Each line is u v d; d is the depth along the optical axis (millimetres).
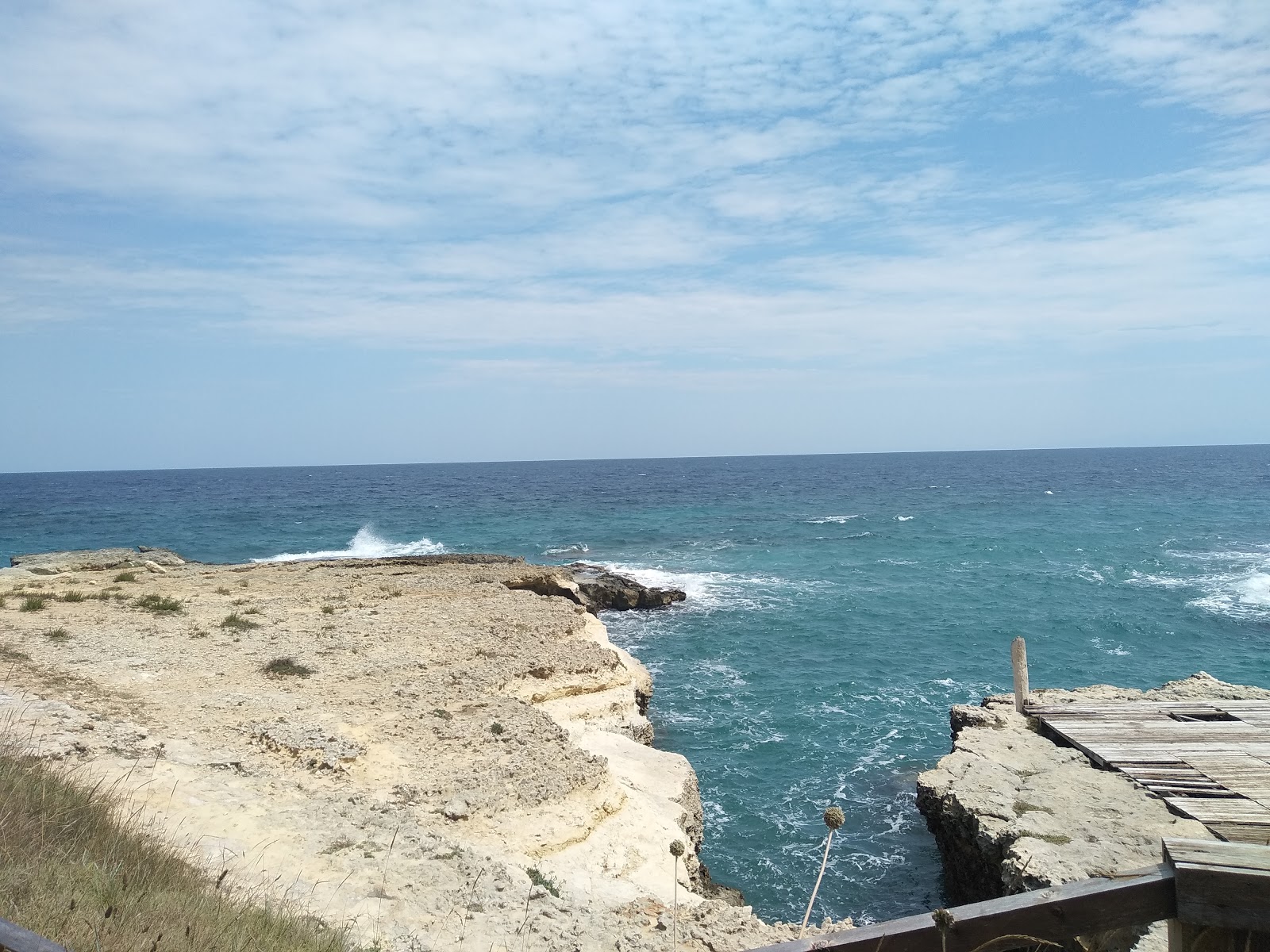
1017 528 66625
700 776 20969
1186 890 2797
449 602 25719
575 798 12430
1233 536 59406
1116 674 28984
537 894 8805
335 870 8555
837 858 17141
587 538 66312
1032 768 16234
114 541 67625
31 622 19391
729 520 78125
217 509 99500
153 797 9375
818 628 35406
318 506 101438
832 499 103062
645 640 33656
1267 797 14305
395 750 13336
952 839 15266
